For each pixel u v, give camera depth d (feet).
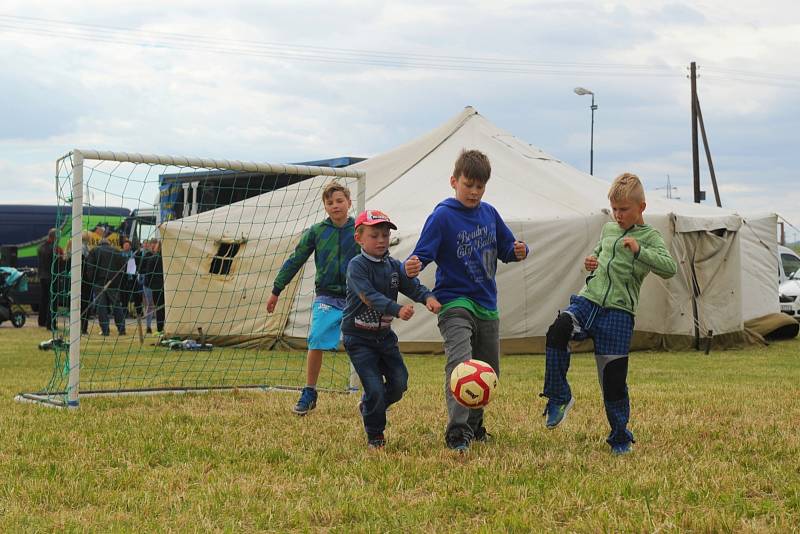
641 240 18.94
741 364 43.34
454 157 58.08
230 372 38.73
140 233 66.44
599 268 19.02
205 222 54.08
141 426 22.43
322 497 15.30
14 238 107.65
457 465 17.80
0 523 13.89
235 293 53.01
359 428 22.12
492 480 16.40
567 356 19.07
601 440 20.31
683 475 16.47
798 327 61.67
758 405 25.76
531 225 48.98
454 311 19.45
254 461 18.24
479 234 19.72
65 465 17.88
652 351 51.67
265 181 64.80
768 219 61.21
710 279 53.01
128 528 13.60
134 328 69.21
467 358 19.24
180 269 54.03
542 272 49.16
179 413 24.49
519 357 47.06
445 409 25.27
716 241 53.11
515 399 27.30
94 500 15.43
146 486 16.28
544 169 57.62
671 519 13.66
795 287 73.31
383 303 18.86
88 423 22.97
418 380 34.35
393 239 48.44
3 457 18.76
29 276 100.63
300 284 51.78
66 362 31.17
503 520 13.76
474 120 61.98
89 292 59.67
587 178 60.80
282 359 45.47
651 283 51.83
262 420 23.41
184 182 59.41
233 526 13.66
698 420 22.98
